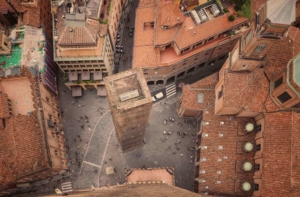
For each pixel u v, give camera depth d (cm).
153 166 9825
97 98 10494
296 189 7156
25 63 9194
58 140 9375
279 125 7806
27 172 7625
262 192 7656
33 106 8462
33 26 9581
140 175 8850
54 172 9019
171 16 9056
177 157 9931
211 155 8738
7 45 9256
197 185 9150
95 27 8862
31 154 7706
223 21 9281
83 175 9706
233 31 9538
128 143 9031
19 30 9525
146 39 9512
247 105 8119
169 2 9594
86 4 9262
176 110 10431
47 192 9562
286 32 6094
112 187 7712
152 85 10731
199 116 10062
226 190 8512
